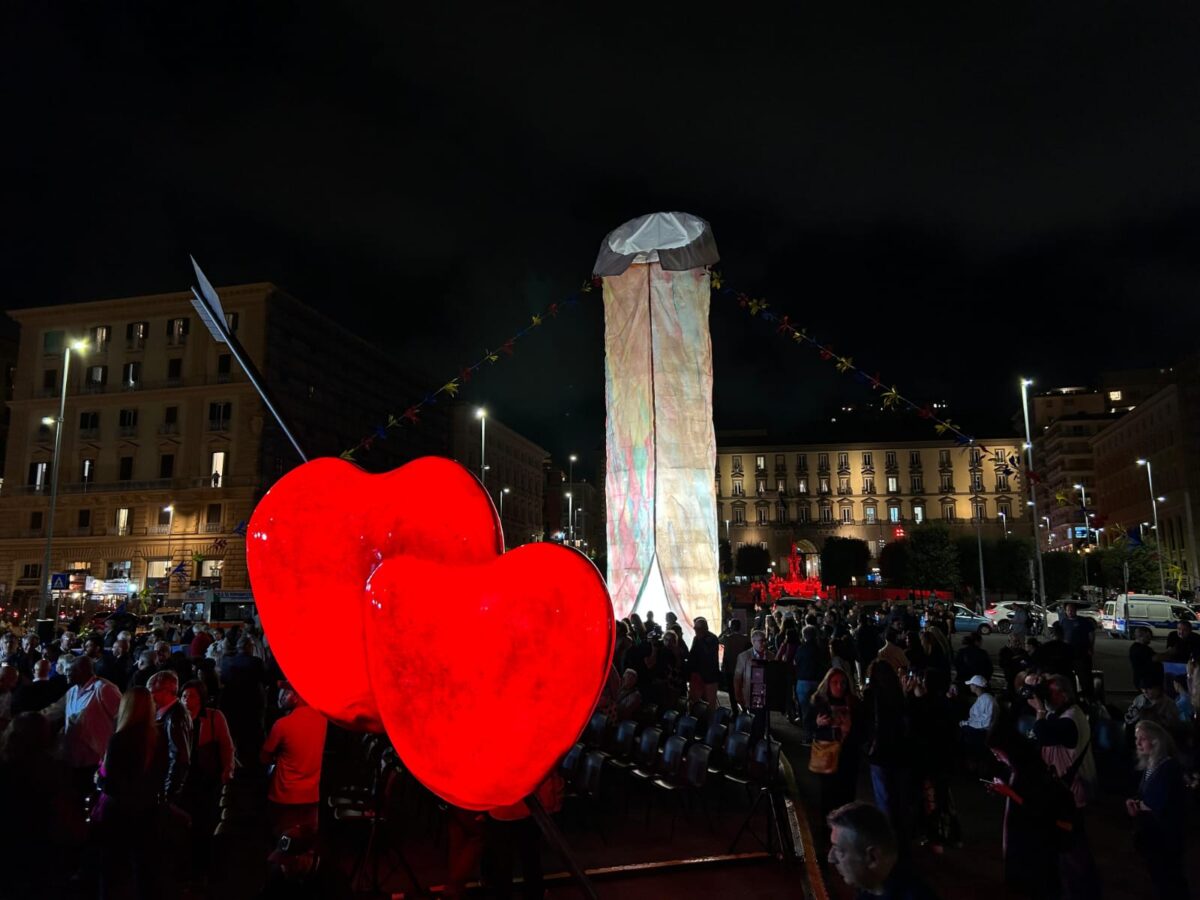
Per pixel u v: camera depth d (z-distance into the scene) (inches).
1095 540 2529.5
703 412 746.8
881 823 133.3
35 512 2234.3
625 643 569.0
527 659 94.3
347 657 104.0
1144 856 229.6
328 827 316.5
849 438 4318.4
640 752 370.0
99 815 214.5
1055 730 262.5
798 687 531.8
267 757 273.3
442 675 93.8
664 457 735.7
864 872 131.3
